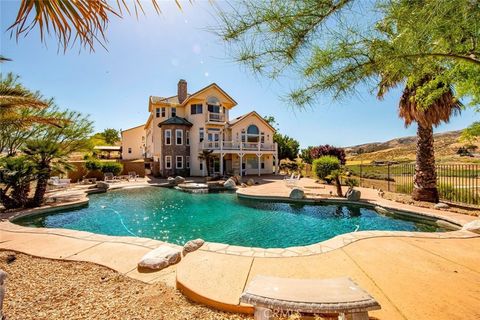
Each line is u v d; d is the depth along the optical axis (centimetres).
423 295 284
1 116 726
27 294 310
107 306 283
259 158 2691
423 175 973
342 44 201
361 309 185
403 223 821
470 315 244
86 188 1620
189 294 303
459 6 159
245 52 206
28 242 525
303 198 1160
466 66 277
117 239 546
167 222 895
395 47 196
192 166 2617
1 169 961
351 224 827
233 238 715
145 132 3428
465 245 463
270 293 206
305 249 450
